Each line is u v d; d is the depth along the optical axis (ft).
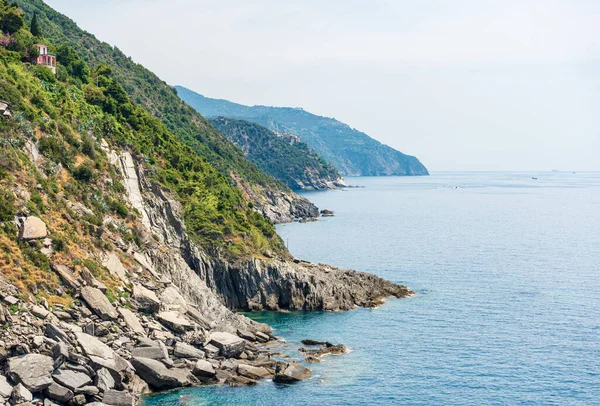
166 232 415.85
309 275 435.94
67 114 396.57
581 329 373.20
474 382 294.05
